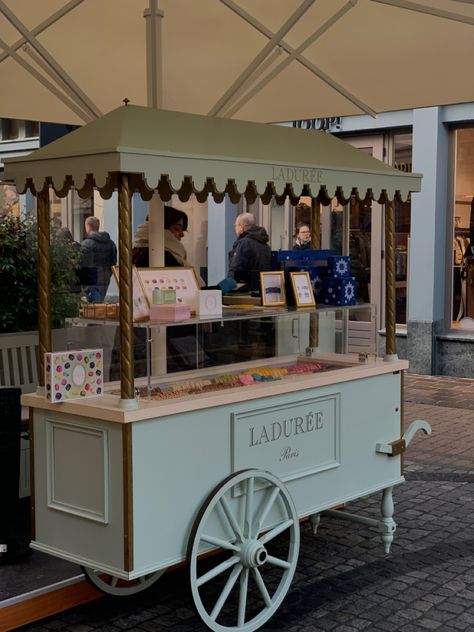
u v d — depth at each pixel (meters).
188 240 11.45
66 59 5.57
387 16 5.05
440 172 10.23
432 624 3.77
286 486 3.92
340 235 11.23
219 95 6.03
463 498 5.68
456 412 8.32
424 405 8.65
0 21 5.08
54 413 3.51
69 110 6.15
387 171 4.45
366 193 4.32
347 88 5.84
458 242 10.49
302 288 4.52
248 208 11.01
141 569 3.30
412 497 5.69
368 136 10.97
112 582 4.00
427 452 6.85
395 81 5.68
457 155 10.38
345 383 4.24
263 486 3.75
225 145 3.66
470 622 3.79
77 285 5.69
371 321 4.64
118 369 3.61
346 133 11.10
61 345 3.86
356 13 5.09
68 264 5.80
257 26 5.07
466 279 10.48
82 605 3.98
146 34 5.15
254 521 3.71
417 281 10.34
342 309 4.54
